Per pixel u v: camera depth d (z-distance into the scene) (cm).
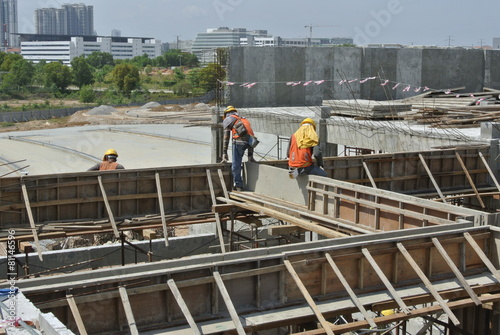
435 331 1401
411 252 888
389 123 2172
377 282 869
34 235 1221
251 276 788
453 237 915
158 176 1385
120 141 5109
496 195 1584
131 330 680
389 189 1566
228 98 2891
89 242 2095
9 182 1277
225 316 768
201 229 2233
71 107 8856
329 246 834
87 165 4084
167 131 5706
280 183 1356
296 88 3014
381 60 3155
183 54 14350
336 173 1502
